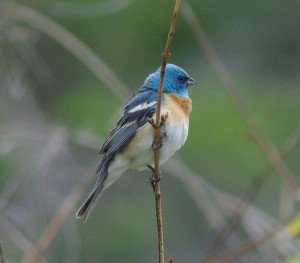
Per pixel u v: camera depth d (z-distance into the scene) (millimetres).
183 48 18062
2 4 11852
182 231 15555
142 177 16109
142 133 9828
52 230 10617
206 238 15414
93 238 16188
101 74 11625
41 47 16500
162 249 7734
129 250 16109
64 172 12281
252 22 18047
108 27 18109
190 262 15367
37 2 15812
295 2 17984
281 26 17969
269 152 10352
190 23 11062
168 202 15578
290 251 9227
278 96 17422
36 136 11797
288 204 9844
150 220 16078
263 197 15156
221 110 17016
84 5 16219
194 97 17359
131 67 18250
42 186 11312
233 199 10547
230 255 9508
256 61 17844
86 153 13031
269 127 16938
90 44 18000
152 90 10109
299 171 16094
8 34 12094
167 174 15445
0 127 11891
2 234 11547
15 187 11281
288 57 17891
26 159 11859
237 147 16688
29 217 11180
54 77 16672
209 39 17984
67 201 10969
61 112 16672
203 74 17641
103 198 16234
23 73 12789
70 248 12008
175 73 10164
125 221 16125
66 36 11734
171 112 9766
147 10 18188
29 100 12836
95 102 16953
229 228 9781
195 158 16734
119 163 9945
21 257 11789
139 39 18250
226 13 18078
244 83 17531
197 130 16891
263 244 9438
